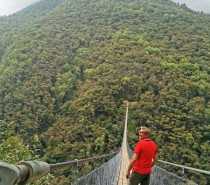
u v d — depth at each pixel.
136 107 40.09
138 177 2.94
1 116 33.94
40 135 32.22
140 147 2.97
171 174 4.02
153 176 5.62
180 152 28.67
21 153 3.14
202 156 28.19
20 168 0.68
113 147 31.30
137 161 3.00
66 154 28.20
